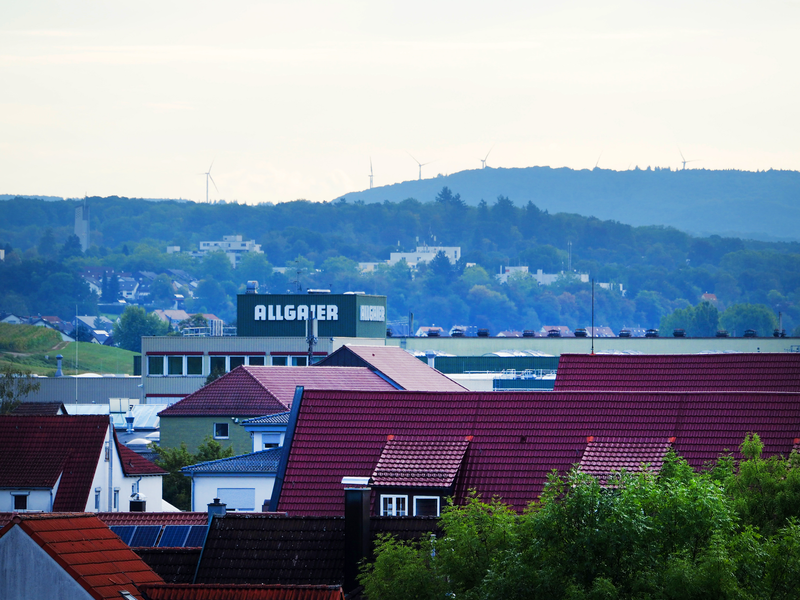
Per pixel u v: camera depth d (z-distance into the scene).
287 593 109.75
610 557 115.38
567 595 112.56
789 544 118.88
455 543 125.69
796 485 137.25
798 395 183.62
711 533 117.50
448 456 184.00
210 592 109.88
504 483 180.38
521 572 116.25
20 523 107.69
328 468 189.12
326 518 145.12
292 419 194.75
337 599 109.38
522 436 186.38
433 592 124.31
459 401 193.12
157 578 112.81
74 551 109.12
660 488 122.19
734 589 110.88
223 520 145.75
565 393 190.50
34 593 105.56
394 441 189.12
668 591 111.56
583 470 178.25
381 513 179.75
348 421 193.88
